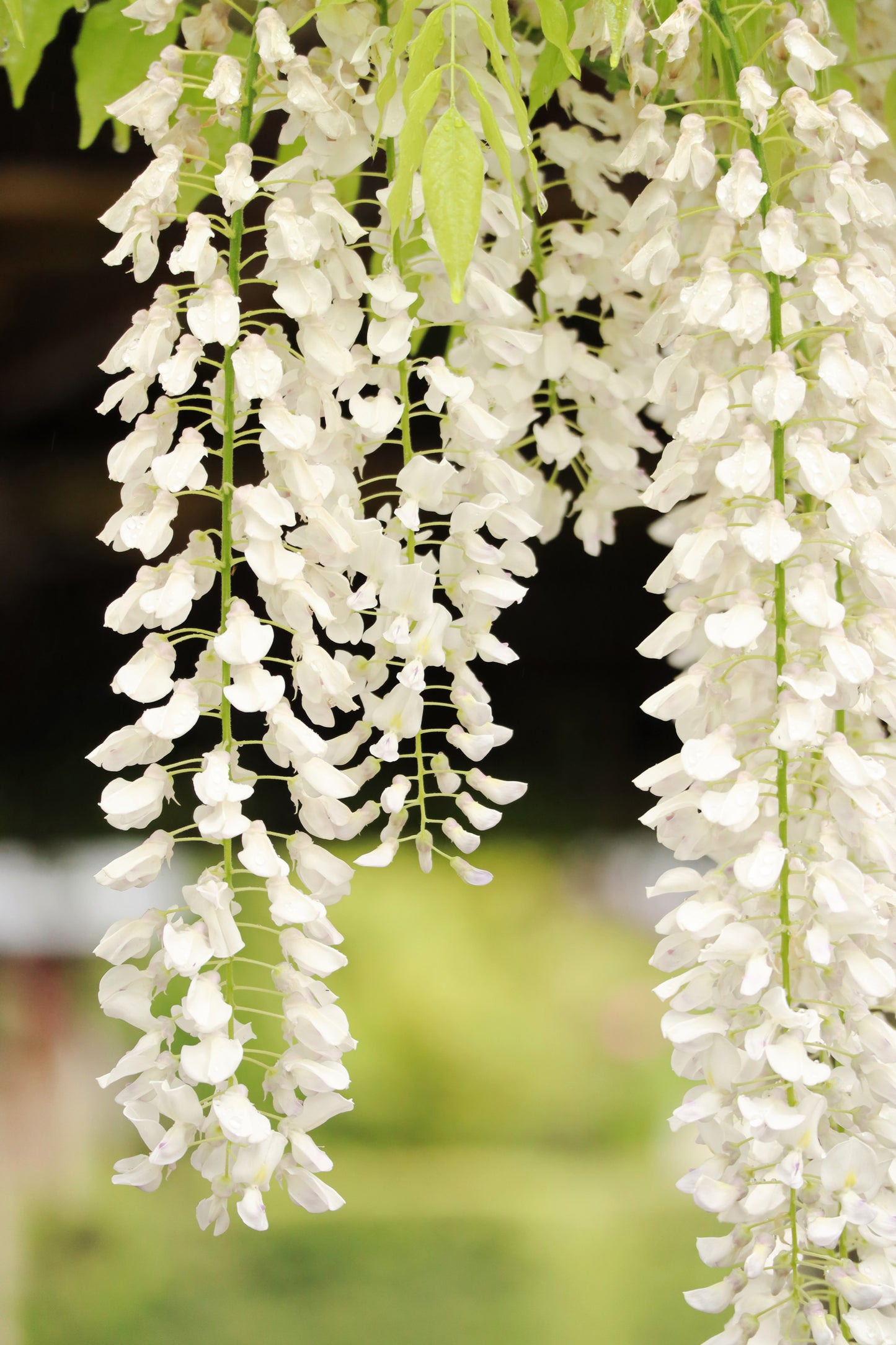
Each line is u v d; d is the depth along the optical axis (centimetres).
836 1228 122
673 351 127
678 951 126
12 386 328
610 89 141
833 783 125
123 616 124
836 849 125
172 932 122
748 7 128
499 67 122
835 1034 124
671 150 127
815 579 124
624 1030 487
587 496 145
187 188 151
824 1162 122
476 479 129
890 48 146
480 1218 390
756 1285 125
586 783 611
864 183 126
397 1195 413
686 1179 124
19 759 570
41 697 562
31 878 548
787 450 125
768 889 124
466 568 128
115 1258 379
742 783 124
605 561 467
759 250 125
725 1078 123
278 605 125
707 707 127
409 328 127
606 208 140
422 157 121
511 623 542
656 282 127
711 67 135
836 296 124
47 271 273
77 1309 365
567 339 140
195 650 379
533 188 129
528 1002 492
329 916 493
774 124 126
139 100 126
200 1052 122
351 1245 379
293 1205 395
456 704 128
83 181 249
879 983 123
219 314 123
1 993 471
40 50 147
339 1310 359
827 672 123
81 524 430
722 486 136
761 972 122
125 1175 124
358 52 126
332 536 125
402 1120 464
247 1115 122
